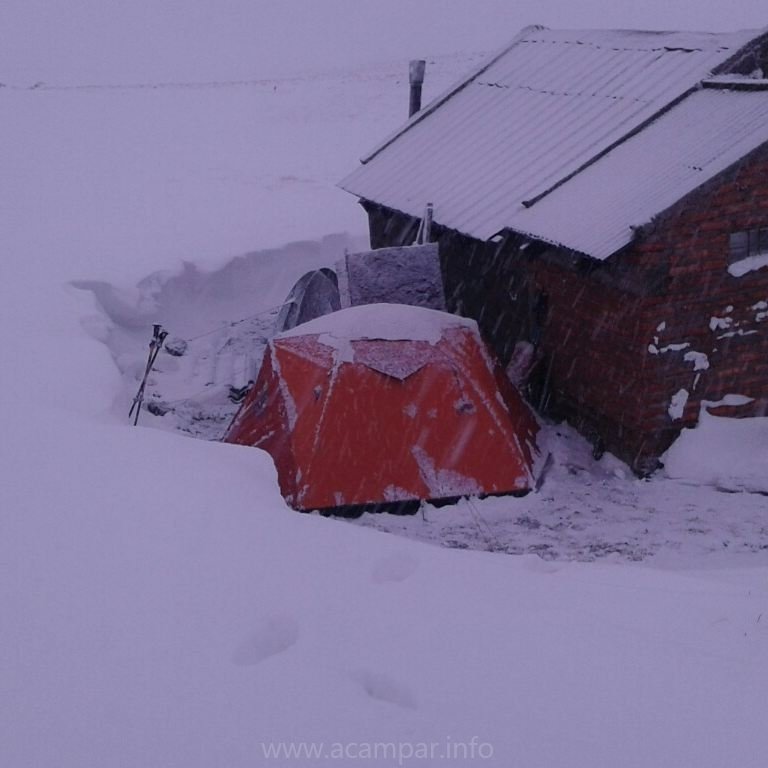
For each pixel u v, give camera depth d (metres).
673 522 9.73
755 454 10.96
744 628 5.12
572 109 14.87
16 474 6.82
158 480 6.74
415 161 16.42
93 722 4.09
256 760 3.89
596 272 11.38
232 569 5.44
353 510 10.01
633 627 5.09
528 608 5.26
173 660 4.54
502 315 13.94
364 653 4.68
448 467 10.32
